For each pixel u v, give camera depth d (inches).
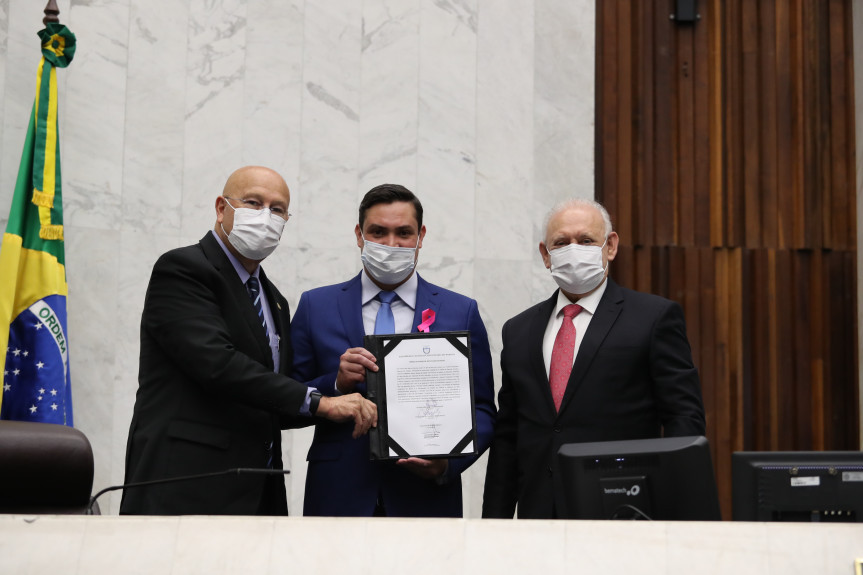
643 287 271.7
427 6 262.4
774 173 278.7
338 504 162.6
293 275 250.8
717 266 275.6
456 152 259.3
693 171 276.1
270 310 170.7
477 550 98.8
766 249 277.1
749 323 275.3
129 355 243.4
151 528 100.0
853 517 120.0
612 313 170.9
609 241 178.4
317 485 165.3
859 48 279.4
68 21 246.1
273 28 257.9
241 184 167.3
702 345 273.3
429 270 254.5
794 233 278.5
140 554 98.9
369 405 155.9
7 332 218.7
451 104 260.5
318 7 260.2
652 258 273.1
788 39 281.1
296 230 252.5
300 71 257.4
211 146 252.5
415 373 158.2
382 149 257.8
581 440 164.2
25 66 240.8
